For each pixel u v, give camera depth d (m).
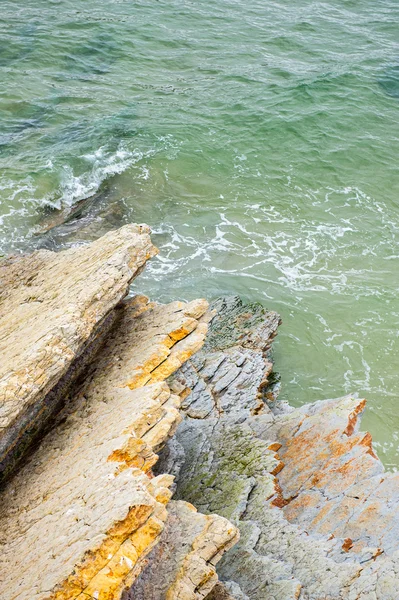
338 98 39.91
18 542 11.20
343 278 27.69
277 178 33.34
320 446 17.39
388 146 36.41
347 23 50.00
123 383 14.40
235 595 12.64
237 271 27.58
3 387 12.02
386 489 15.66
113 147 33.50
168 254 28.08
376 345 24.88
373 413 22.39
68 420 14.00
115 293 14.68
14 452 13.41
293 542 14.55
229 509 15.70
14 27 43.50
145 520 10.37
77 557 9.84
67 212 29.23
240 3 51.31
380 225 30.83
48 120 35.12
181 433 18.48
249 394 20.41
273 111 37.97
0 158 31.56
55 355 12.91
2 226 27.72
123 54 42.34
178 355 14.98
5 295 16.88
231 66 42.56
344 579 13.22
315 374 23.80
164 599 11.38
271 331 23.56
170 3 49.69
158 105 37.59
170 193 31.53
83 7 47.56
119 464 11.80
